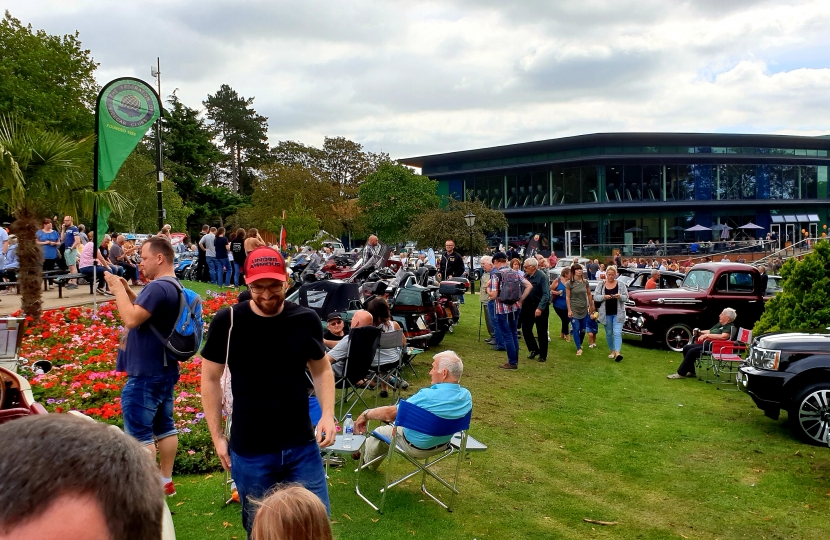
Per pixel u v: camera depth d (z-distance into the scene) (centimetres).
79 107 3856
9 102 3412
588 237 5581
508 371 1157
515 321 1170
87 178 1087
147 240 497
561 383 1095
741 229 5753
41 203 1034
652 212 5553
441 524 539
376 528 520
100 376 754
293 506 246
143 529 109
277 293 344
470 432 806
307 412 359
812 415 799
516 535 532
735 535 556
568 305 1368
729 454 764
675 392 1073
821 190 6044
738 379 909
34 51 3653
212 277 1980
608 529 558
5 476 100
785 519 590
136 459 113
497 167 5928
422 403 543
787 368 818
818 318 1029
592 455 752
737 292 1503
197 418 674
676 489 657
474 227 4088
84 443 108
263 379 347
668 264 3025
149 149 5803
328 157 7019
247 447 346
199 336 505
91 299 1421
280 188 5581
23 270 1020
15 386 428
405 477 563
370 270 1383
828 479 687
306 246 3225
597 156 5400
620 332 1329
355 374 768
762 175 5784
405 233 4925
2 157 947
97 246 1091
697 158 5506
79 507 102
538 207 5684
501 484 647
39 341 973
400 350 855
